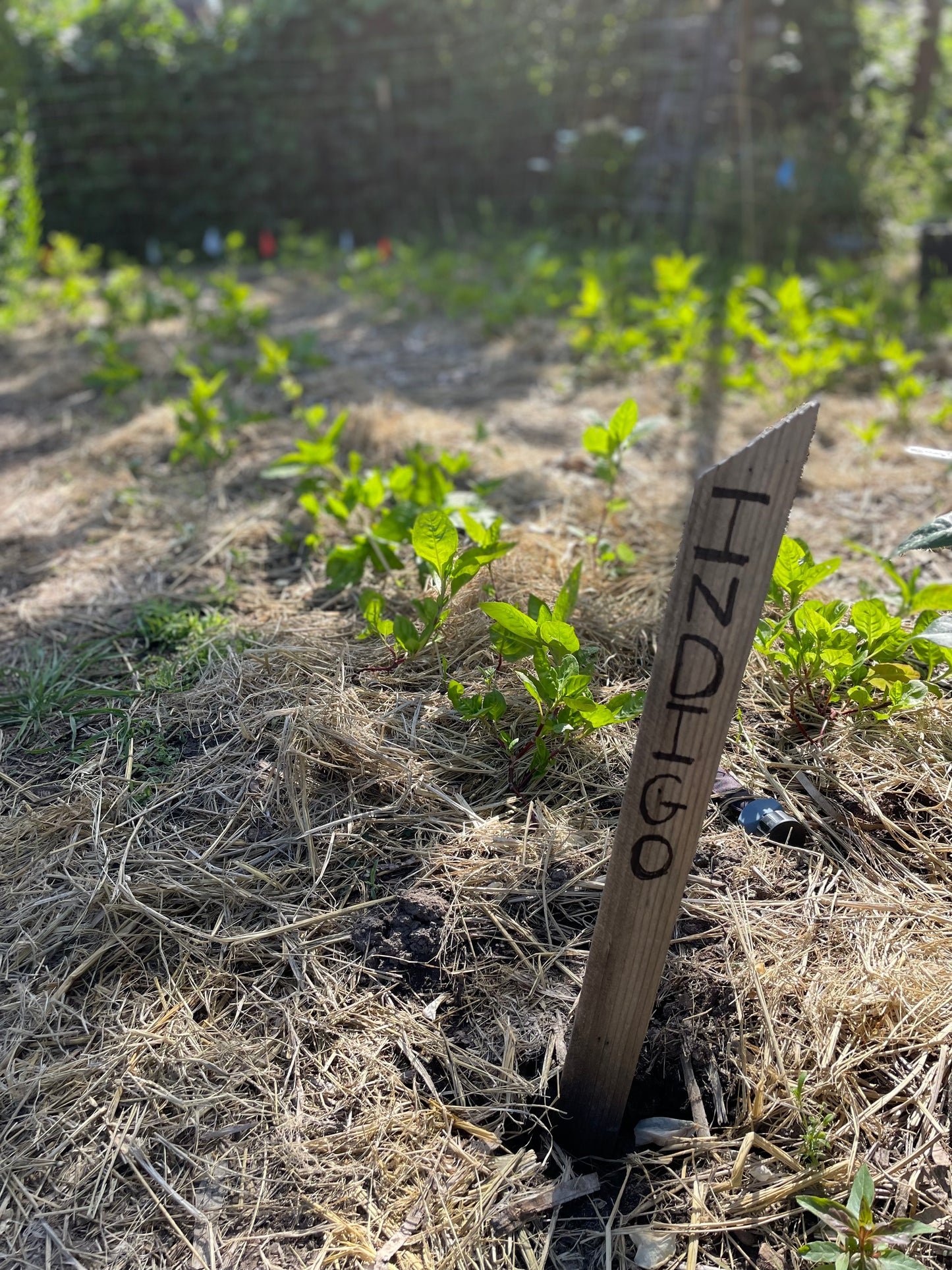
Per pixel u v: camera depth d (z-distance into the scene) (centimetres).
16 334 229
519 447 141
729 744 78
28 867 70
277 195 348
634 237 312
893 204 301
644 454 140
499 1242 51
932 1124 53
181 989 62
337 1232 51
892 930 63
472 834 70
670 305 174
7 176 256
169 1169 53
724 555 42
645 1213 53
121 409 161
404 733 78
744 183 279
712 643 43
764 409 155
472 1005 61
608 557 99
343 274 278
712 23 282
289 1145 54
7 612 103
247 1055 58
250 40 327
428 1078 57
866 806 72
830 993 59
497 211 350
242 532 116
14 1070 58
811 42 311
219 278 267
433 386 177
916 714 78
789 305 161
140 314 224
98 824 72
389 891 67
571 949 62
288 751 75
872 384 168
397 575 100
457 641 87
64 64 323
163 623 97
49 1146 54
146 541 116
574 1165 56
